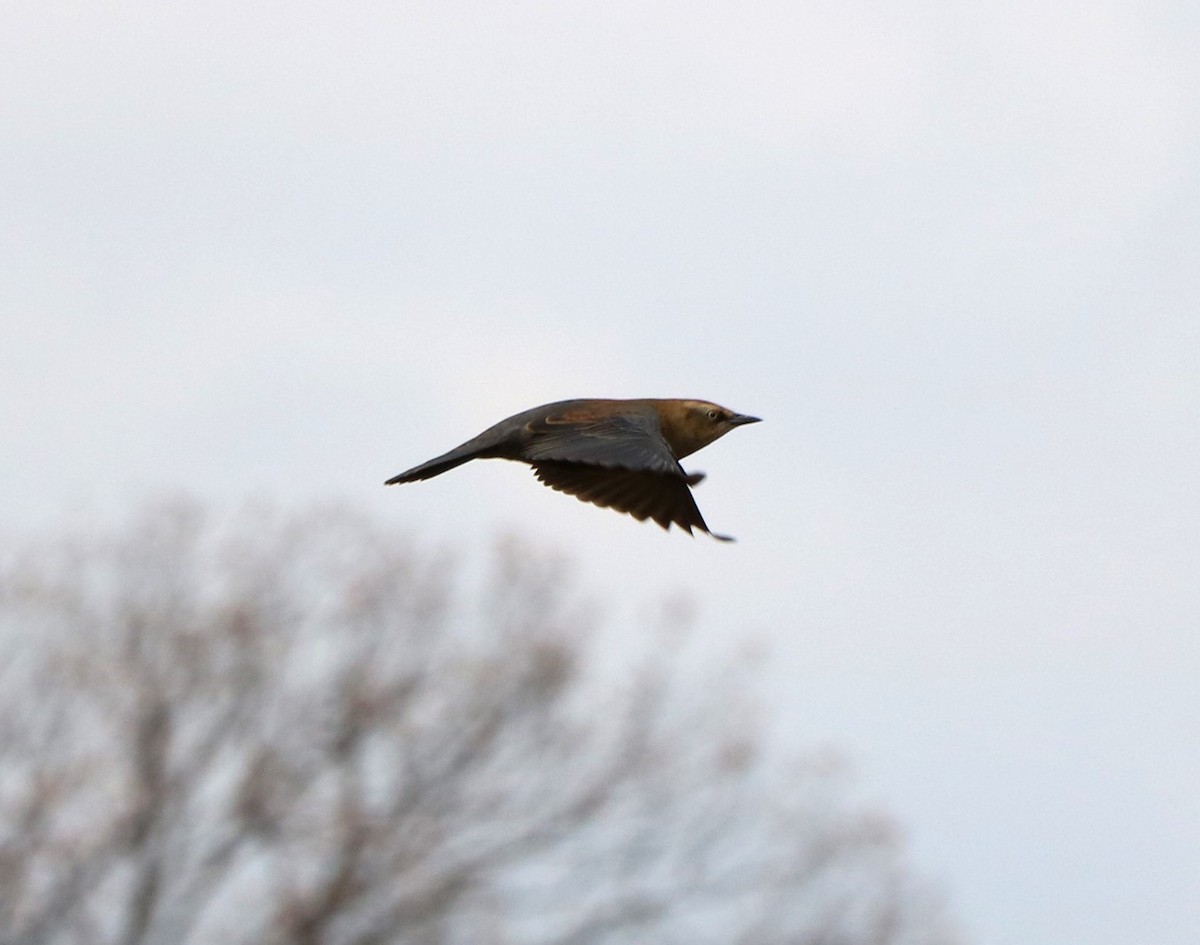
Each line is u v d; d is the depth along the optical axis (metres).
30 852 24.03
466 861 26.52
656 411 16.78
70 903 24.38
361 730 26.81
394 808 26.56
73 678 25.33
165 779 25.67
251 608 26.62
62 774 24.48
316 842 25.86
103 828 24.86
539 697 27.16
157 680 26.05
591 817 26.80
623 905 26.42
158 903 25.06
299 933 25.25
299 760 26.59
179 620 26.50
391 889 26.05
